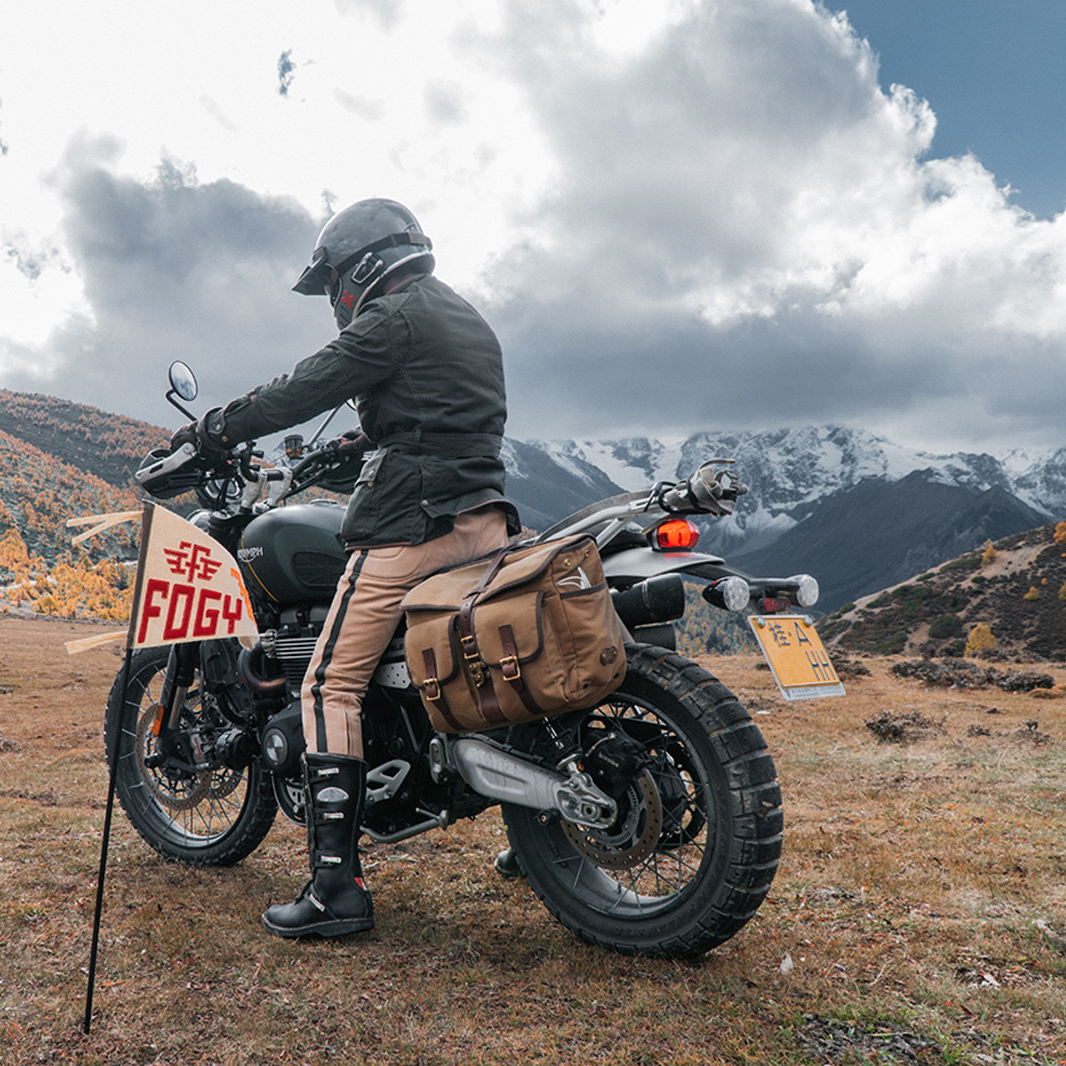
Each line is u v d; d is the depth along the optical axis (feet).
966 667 58.54
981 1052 6.18
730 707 7.45
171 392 8.96
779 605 7.55
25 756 22.25
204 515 10.37
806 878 10.27
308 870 10.64
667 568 7.60
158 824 11.30
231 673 10.17
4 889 9.41
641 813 7.68
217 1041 6.23
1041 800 15.14
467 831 12.69
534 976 7.38
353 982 7.21
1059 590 486.79
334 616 8.46
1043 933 8.38
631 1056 6.09
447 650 7.55
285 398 8.32
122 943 7.93
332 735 8.27
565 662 7.14
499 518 8.77
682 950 7.49
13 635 182.19
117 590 513.45
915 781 17.37
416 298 8.55
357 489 8.69
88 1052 6.04
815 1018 6.66
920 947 8.05
